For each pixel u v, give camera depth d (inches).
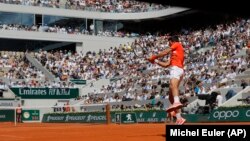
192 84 1320.1
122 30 2228.1
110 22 2198.6
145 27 2253.9
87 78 1867.6
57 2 2105.1
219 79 1291.8
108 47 2127.2
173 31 2164.1
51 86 1776.6
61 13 2095.2
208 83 1294.3
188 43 1761.8
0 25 1973.4
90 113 1238.3
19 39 2016.5
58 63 1934.1
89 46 2108.8
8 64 1873.8
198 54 1596.9
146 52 1897.1
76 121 1294.3
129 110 1109.7
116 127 613.3
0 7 1984.5
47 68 1891.0
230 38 1577.3
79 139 309.1
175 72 344.5
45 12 2064.5
